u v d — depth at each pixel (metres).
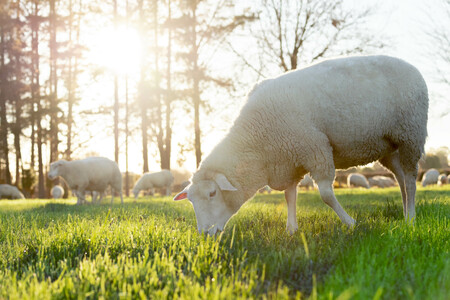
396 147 4.68
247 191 4.34
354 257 2.55
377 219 4.49
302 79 4.27
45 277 2.76
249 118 4.29
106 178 13.01
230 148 4.29
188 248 3.02
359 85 4.23
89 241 3.31
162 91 23.11
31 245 3.46
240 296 2.05
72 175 12.33
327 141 4.22
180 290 2.16
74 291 2.18
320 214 5.37
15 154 32.09
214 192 4.19
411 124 4.42
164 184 24.05
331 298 1.80
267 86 4.38
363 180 31.72
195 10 22.31
